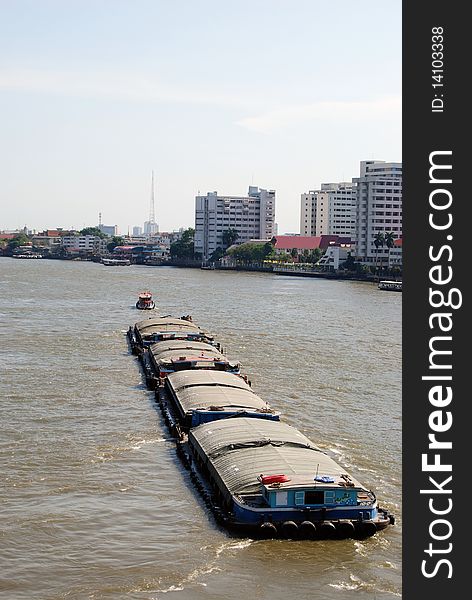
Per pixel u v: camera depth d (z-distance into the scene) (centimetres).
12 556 4344
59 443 6272
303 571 4212
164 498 5156
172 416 6962
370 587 4072
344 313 16875
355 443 6388
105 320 14562
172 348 9619
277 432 5666
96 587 4034
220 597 3959
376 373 9494
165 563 4281
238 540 4534
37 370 9206
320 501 4609
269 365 9869
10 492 5216
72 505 5025
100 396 7919
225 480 4894
